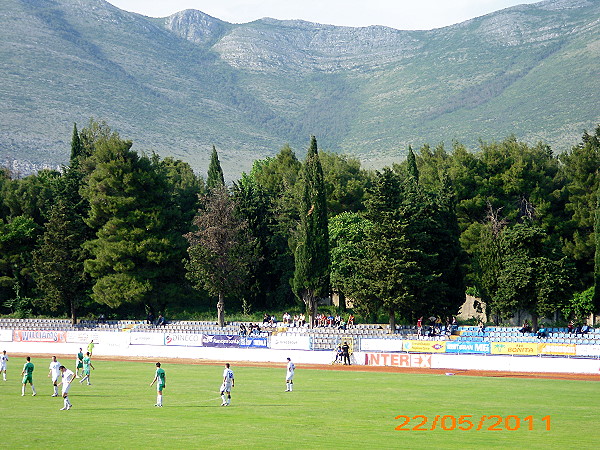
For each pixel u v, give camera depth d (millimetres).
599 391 49031
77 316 104312
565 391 48875
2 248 104500
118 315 105250
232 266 93000
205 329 90688
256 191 117375
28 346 85125
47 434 30078
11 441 28438
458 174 108562
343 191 115500
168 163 149250
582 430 32781
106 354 81562
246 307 105188
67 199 102688
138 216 99625
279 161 137625
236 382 53812
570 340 72625
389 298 80750
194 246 94125
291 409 38719
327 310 104500
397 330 83312
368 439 29719
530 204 107562
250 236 100062
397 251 82125
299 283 89000
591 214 99438
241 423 33562
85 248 98750
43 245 98125
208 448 27281
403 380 56625
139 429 31531
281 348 74688
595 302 87500
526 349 65688
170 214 103375
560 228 103375
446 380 56969
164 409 38312
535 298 80875
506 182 108062
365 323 96250
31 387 48938
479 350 67500
